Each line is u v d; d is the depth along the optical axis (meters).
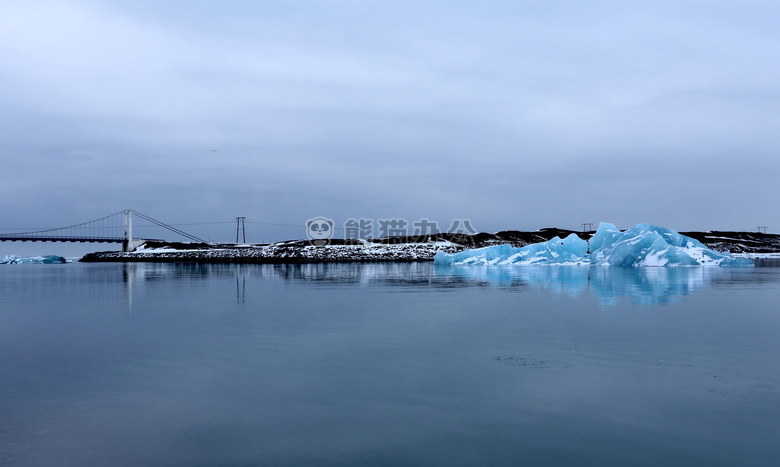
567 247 75.56
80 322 21.41
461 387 11.30
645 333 17.45
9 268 95.94
